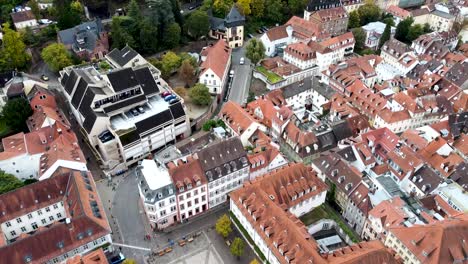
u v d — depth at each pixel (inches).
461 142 5659.5
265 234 4015.8
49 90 6156.5
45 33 7313.0
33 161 4965.6
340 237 4564.5
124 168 5349.4
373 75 7185.0
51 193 4392.2
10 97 5762.8
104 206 4835.1
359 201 4510.3
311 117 6008.9
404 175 5049.2
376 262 3535.9
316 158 5246.1
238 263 4239.7
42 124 5349.4
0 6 7721.5
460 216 4217.5
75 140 5246.1
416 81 6963.6
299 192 4461.1
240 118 5536.4
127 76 5570.9
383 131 5565.9
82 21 7677.2
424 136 5821.9
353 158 5177.2
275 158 5078.7
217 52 6978.4
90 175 4773.6
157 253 4313.5
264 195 4180.6
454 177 5039.4
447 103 6323.8
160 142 5649.6
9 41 6451.8
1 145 5502.0
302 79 7180.1
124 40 7076.8
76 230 3927.2
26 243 3735.2
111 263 4165.8
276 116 5674.2
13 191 4244.6
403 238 4008.4
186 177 4485.7
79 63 6870.1
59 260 3873.0
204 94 6220.5
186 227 4635.8
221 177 4670.3
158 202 4328.3
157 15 7308.1
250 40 7785.4
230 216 4640.8
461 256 3806.6
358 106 6397.6
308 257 3614.7
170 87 6550.2
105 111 5354.3
